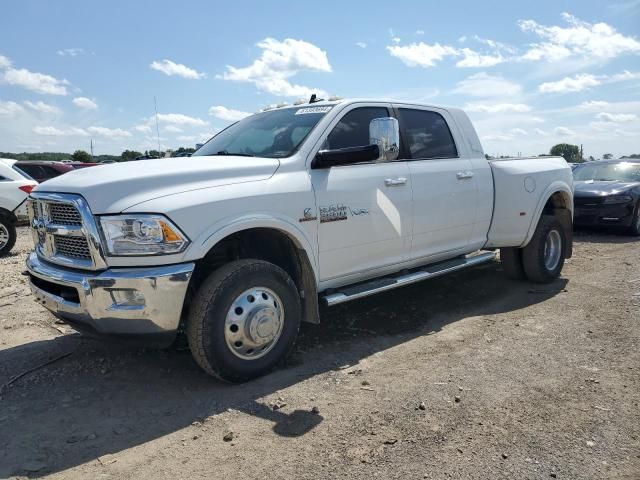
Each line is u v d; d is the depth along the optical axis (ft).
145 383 12.97
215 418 11.13
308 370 13.55
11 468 9.41
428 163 17.52
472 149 19.51
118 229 11.38
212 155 15.83
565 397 11.67
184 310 13.05
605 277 22.77
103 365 14.11
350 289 15.37
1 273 26.07
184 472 9.23
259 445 10.03
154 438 10.41
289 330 13.41
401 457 9.50
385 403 11.59
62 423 11.07
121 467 9.44
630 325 16.16
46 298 12.82
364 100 16.29
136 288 11.24
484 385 12.36
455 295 20.57
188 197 11.87
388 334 16.31
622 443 9.80
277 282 13.03
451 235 18.28
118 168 12.75
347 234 14.78
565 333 15.83
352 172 15.12
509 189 20.04
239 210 12.41
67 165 54.54
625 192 35.06
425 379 12.80
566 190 22.58
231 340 12.37
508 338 15.60
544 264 21.57
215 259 13.73
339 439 10.16
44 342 15.87
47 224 12.76
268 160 13.84
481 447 9.76
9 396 12.39
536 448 9.70
